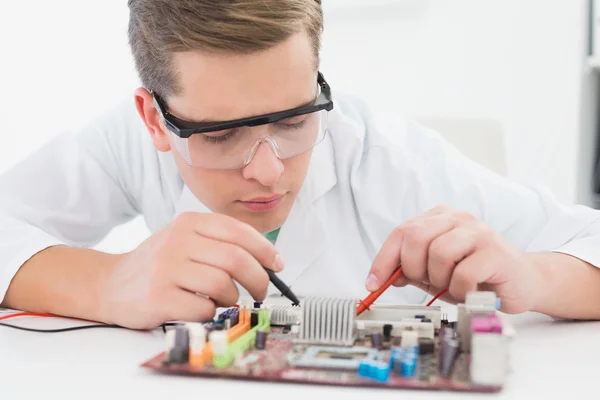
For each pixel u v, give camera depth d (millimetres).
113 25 2631
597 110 2678
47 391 587
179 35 868
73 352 726
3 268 989
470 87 2801
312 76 924
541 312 880
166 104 963
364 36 2785
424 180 1306
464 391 555
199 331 645
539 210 1195
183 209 1305
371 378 577
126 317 844
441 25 2756
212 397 549
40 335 819
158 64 944
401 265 850
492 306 621
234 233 843
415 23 2756
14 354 719
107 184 1408
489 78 2783
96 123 1456
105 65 2646
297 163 991
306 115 940
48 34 2592
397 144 1361
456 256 806
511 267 813
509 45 2744
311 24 925
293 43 867
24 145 2572
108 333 831
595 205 2688
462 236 819
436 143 1379
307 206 1271
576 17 2646
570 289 875
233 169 940
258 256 842
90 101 2652
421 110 2826
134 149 1406
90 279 935
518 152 2816
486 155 1830
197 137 915
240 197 970
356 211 1350
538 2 2689
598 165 2695
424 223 853
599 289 897
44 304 945
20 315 948
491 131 1838
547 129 2764
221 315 812
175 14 882
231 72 850
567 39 2682
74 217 1358
